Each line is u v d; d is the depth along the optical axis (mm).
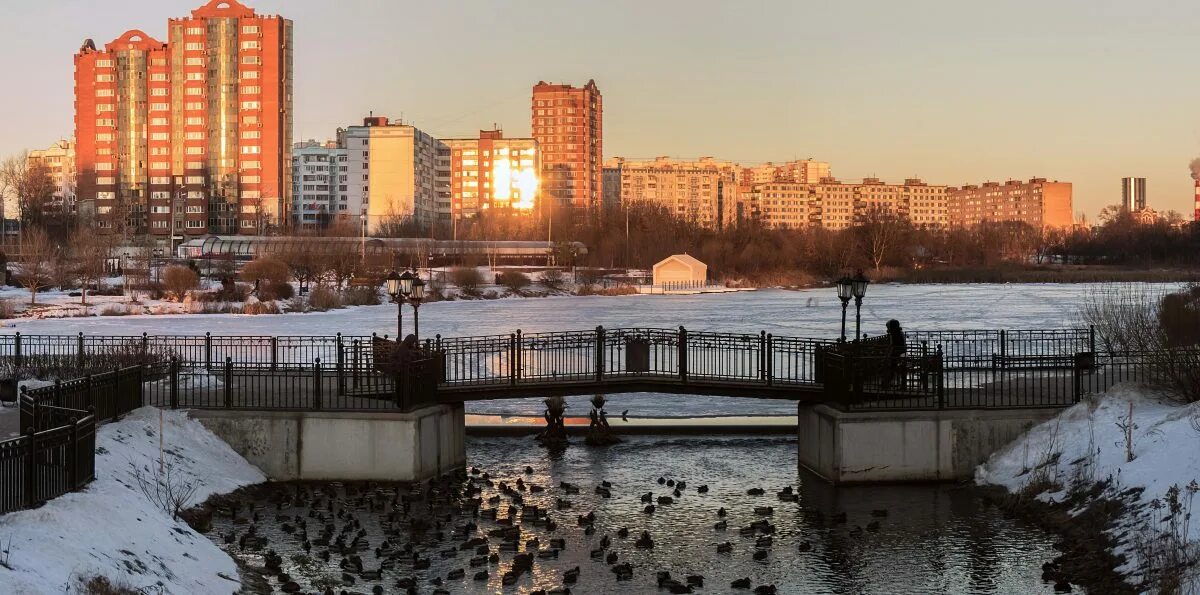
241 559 17547
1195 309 29953
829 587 16859
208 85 174000
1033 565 17688
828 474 23656
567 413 32375
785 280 152125
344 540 18969
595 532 19922
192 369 27953
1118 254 182250
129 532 15508
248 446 23344
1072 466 20688
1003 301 99000
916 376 30453
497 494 22734
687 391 26031
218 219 174250
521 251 152750
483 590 16531
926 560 18109
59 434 15820
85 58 176125
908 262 171750
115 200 168875
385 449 23125
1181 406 21812
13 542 13109
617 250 165125
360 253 118188
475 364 40719
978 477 22781
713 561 18203
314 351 46188
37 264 81625
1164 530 16344
